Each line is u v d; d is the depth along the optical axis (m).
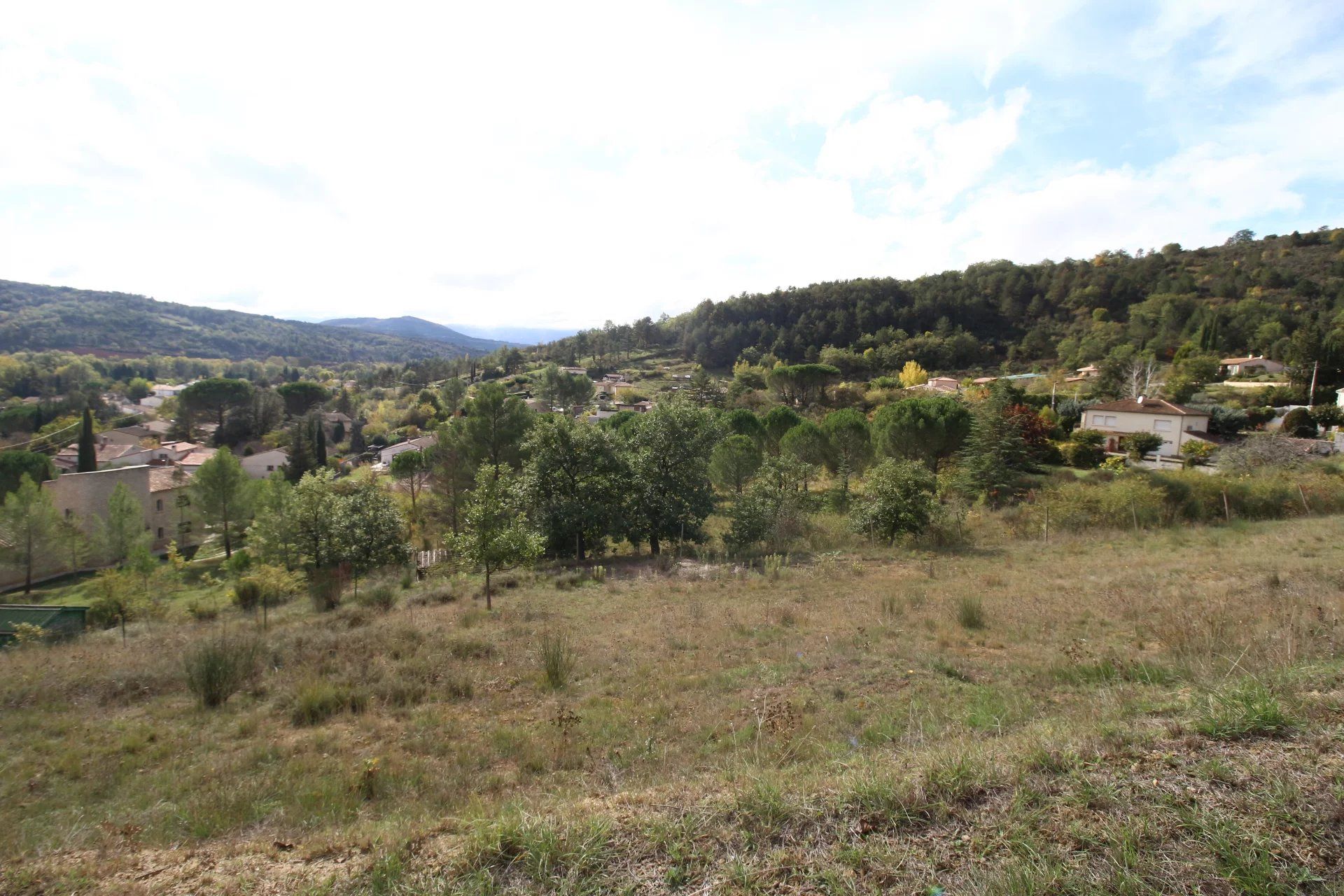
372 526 21.62
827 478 32.06
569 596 13.23
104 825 4.19
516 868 2.81
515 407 28.25
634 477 19.22
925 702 5.58
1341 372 42.62
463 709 6.50
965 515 19.31
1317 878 2.21
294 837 3.65
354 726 6.20
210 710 6.91
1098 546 15.60
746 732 5.14
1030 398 45.56
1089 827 2.63
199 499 33.66
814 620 9.48
